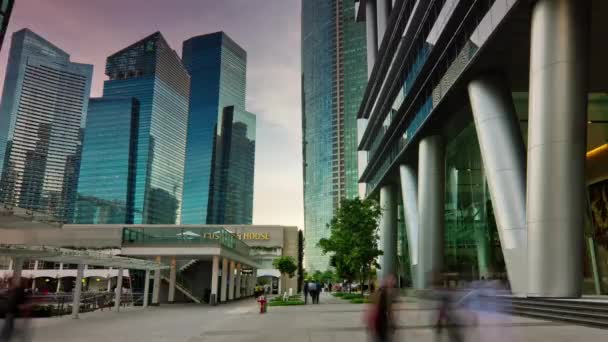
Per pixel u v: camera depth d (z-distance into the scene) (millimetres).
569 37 17266
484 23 22141
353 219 37750
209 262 46406
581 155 16750
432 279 8289
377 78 49125
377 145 49438
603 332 11953
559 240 16516
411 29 32906
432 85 30750
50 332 15477
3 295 15617
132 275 52781
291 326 16375
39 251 19328
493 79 24391
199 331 15484
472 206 34625
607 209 27109
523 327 13047
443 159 34469
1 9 29953
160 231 35875
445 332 8734
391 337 7621
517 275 20875
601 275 26734
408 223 41656
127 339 13469
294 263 67125
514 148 23047
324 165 198125
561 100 17047
